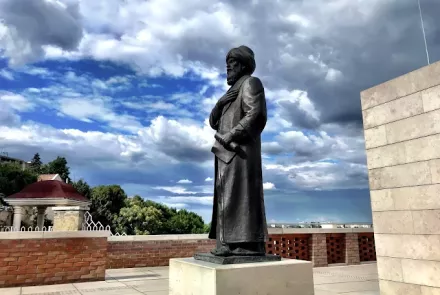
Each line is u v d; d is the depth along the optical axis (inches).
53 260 315.3
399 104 231.6
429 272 205.5
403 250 222.4
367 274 378.9
